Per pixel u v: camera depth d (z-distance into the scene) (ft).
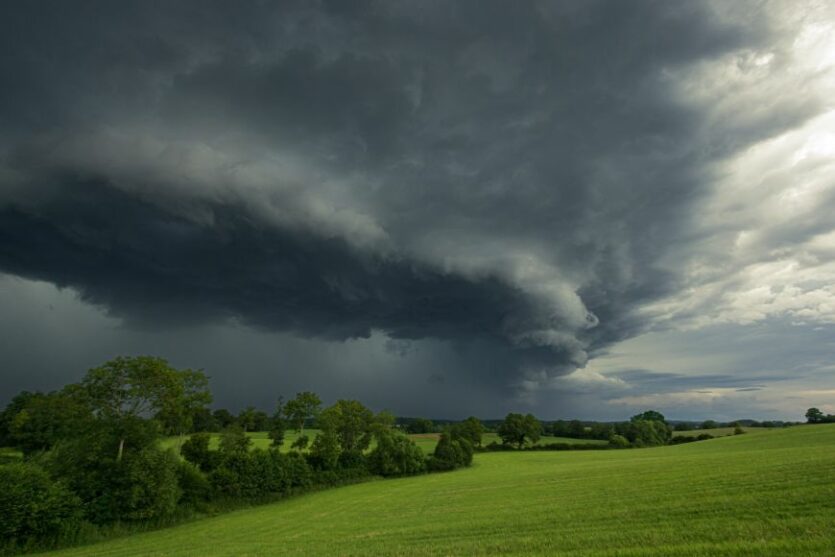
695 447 417.08
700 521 77.56
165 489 160.45
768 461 162.30
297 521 156.66
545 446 547.08
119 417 163.12
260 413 456.86
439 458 363.15
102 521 147.84
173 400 172.86
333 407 320.29
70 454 158.30
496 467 356.38
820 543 54.03
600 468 248.73
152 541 136.87
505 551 70.28
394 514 149.38
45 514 132.46
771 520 70.79
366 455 337.31
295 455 259.80
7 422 305.53
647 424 590.96
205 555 101.35
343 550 88.22
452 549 75.66
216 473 203.41
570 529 85.61
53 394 262.88
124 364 167.12
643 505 102.47
